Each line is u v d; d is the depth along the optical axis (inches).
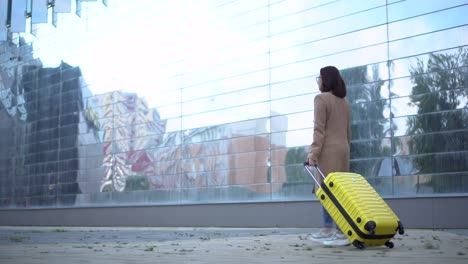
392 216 181.0
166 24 714.8
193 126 669.9
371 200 179.6
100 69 804.6
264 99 596.7
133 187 741.3
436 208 448.8
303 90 561.0
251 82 611.8
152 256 162.7
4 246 221.9
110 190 775.1
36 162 910.4
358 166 508.1
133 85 752.3
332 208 181.0
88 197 810.2
